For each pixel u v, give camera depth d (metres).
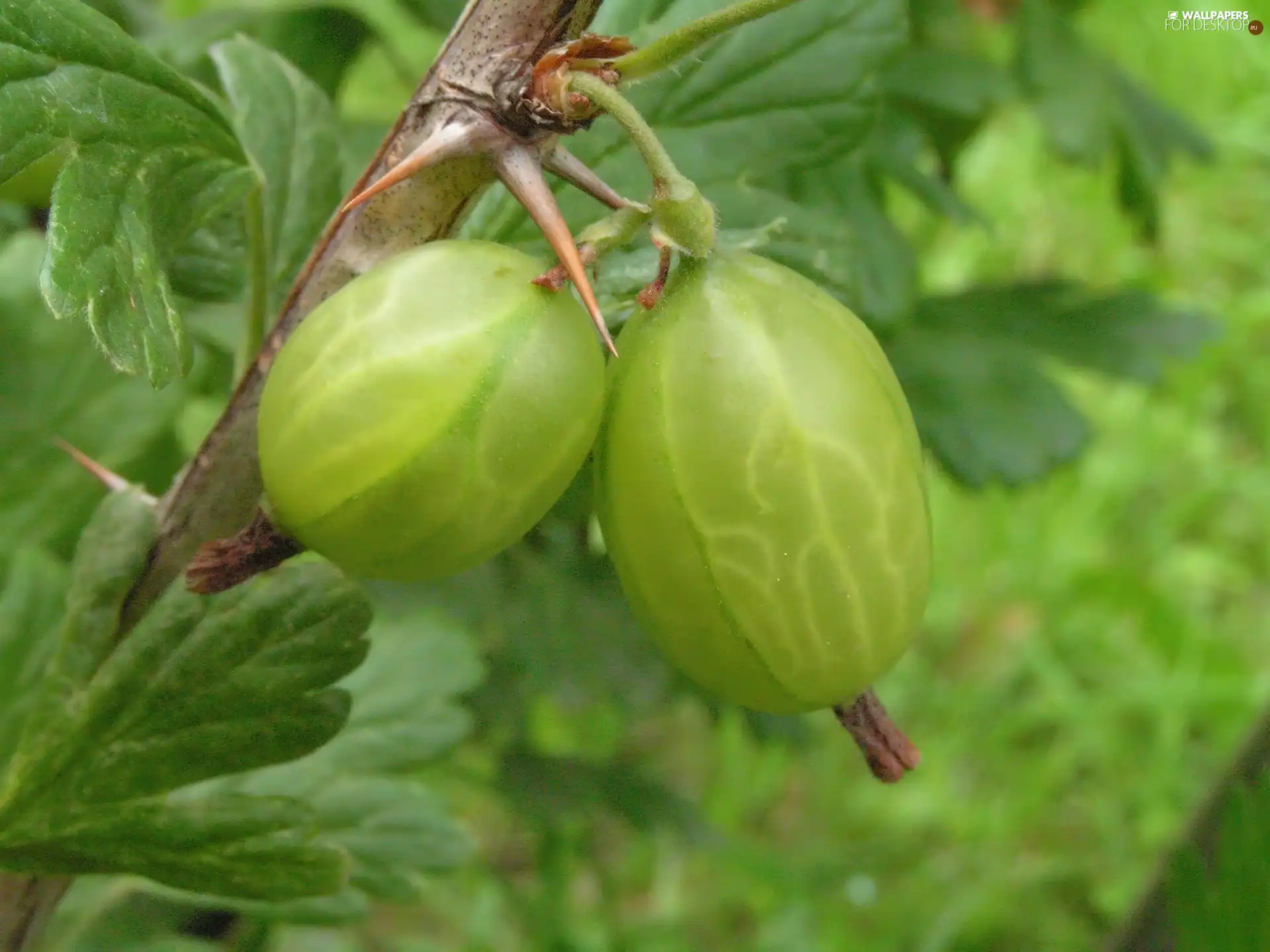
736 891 0.36
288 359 0.15
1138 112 0.29
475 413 0.15
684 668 0.16
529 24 0.15
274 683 0.16
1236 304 0.47
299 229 0.18
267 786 0.19
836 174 0.23
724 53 0.18
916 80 0.26
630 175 0.17
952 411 0.26
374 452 0.15
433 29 0.23
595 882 0.36
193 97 0.16
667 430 0.15
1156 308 0.29
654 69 0.15
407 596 0.21
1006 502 0.42
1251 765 0.20
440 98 0.15
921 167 0.29
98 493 0.20
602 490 0.15
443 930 0.35
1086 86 0.27
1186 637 0.40
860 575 0.15
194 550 0.16
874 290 0.22
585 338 0.15
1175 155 0.31
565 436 0.15
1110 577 0.41
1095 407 0.45
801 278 0.15
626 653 0.22
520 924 0.34
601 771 0.26
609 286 0.17
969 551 0.42
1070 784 0.39
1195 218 0.50
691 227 0.15
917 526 0.15
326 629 0.16
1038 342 0.28
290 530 0.15
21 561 0.18
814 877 0.35
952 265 0.48
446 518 0.15
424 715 0.19
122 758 0.16
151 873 0.16
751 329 0.15
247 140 0.18
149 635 0.16
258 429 0.15
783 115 0.18
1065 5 0.29
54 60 0.15
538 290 0.15
